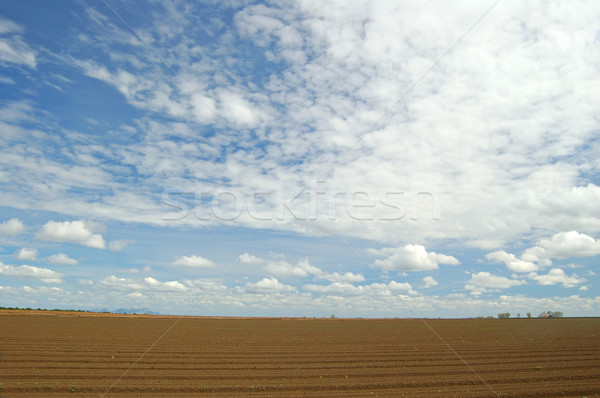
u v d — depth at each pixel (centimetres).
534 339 3095
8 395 1178
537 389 1334
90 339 2719
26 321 4300
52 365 1655
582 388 1355
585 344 2700
